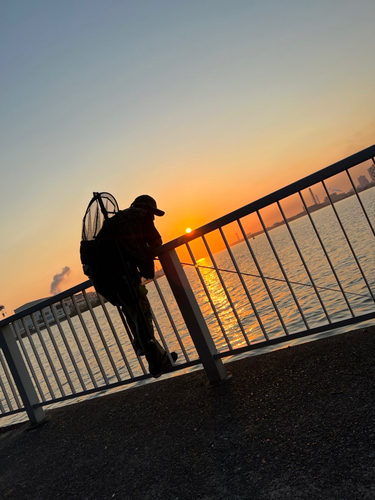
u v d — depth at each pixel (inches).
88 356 912.3
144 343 117.0
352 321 110.3
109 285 113.5
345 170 103.6
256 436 91.1
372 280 555.8
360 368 102.1
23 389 165.5
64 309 154.5
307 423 87.9
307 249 1720.0
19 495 106.3
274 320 580.1
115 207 119.0
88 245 115.0
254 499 70.6
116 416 138.5
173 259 131.5
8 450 146.8
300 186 109.1
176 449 99.7
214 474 82.9
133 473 96.0
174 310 1537.9
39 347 1724.9
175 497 80.2
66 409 169.8
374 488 62.2
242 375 129.3
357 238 1261.1
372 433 75.5
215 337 650.8
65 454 122.5
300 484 69.7
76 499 93.9
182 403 127.3
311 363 116.9
